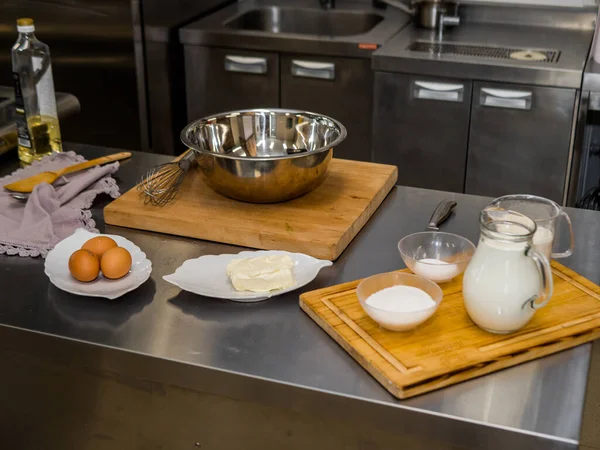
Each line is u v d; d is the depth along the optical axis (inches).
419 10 128.0
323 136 69.0
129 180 72.8
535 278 46.1
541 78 107.4
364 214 64.2
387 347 46.6
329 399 44.9
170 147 139.5
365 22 142.1
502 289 45.8
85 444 55.1
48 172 70.0
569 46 118.6
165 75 133.1
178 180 66.8
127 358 48.8
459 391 44.5
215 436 50.8
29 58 72.7
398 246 55.2
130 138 139.6
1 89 88.4
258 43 125.3
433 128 117.0
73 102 86.9
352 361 47.3
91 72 133.8
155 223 63.2
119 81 134.4
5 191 68.5
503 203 55.3
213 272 55.4
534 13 130.0
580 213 66.7
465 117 114.4
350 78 124.0
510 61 110.1
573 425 42.1
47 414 54.9
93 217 66.3
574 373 45.8
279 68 127.0
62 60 133.1
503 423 42.3
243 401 48.6
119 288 54.1
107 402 52.4
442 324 48.9
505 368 46.3
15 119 80.1
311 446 48.5
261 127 71.7
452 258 55.7
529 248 45.7
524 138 112.7
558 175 113.7
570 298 51.6
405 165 121.3
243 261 54.0
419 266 53.0
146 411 51.7
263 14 146.3
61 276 55.4
